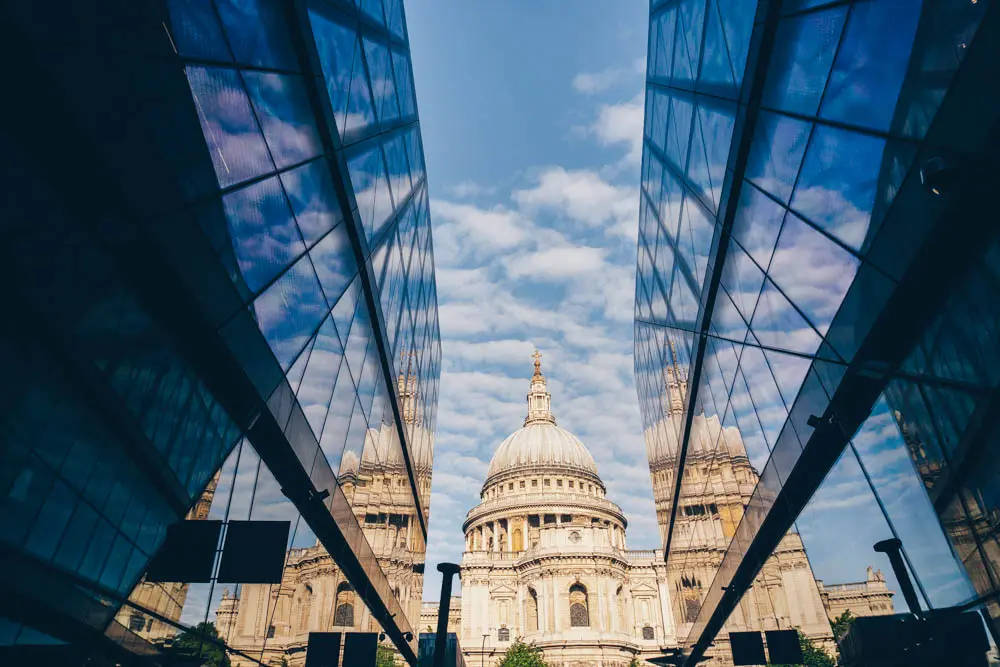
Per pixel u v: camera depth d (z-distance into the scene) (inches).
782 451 647.1
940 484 367.2
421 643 1600.6
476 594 4906.5
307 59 556.1
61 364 295.7
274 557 474.3
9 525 266.5
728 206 666.8
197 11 374.6
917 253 349.1
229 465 490.3
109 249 328.8
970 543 339.0
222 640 471.5
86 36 272.1
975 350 326.3
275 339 520.1
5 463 261.9
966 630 351.6
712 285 792.3
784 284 557.3
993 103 273.7
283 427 556.1
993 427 310.3
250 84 453.1
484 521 5959.6
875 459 454.3
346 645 806.5
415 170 1177.4
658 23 961.5
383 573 1046.4
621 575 4562.0
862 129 391.5
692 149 789.9
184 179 362.3
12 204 254.7
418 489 1465.3
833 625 557.9
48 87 254.7
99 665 332.2
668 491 1460.4
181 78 355.6
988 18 270.7
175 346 404.8
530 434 6820.9
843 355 460.1
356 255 752.3
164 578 393.7
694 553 1240.8
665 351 1253.7
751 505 794.2
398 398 1123.3
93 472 323.0
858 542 497.4
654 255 1191.6
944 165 308.2
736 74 593.3
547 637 4217.5
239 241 440.8
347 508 801.6
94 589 327.3
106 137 288.8
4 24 231.6
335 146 632.4
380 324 907.4
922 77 324.2
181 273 365.1
